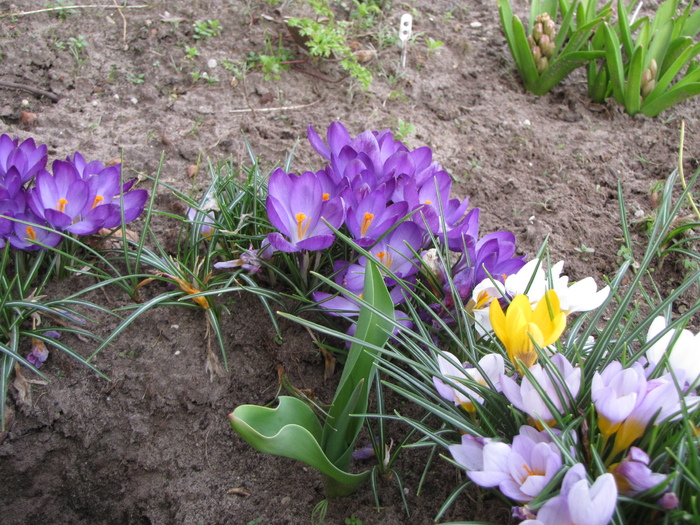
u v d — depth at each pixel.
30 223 0.50
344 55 0.82
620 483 0.34
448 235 0.50
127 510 0.49
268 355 0.53
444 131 0.76
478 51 0.86
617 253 0.64
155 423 0.51
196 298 0.53
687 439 0.33
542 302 0.37
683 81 0.75
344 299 0.50
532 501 0.34
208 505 0.48
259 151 0.70
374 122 0.75
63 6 0.83
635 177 0.71
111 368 0.52
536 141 0.75
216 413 0.51
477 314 0.46
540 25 0.79
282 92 0.78
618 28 0.82
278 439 0.36
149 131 0.72
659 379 0.36
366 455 0.47
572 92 0.82
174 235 0.60
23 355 0.52
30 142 0.57
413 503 0.46
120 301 0.55
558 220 0.66
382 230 0.49
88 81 0.76
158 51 0.80
